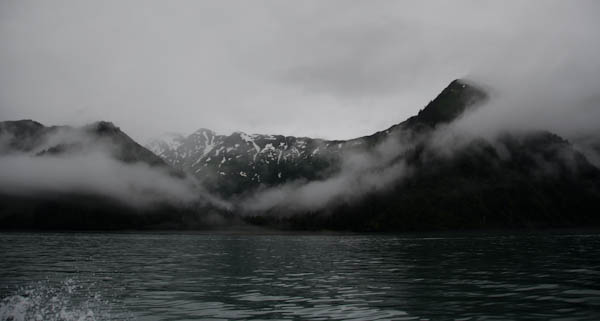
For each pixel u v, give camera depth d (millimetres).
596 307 23438
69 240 133625
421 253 69500
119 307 25000
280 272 43469
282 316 22422
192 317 22312
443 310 23250
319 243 119500
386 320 21156
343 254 70812
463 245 92812
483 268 43625
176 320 21641
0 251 75688
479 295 27547
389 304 25172
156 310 24156
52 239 140500
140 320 21750
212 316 22484
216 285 33906
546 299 25844
